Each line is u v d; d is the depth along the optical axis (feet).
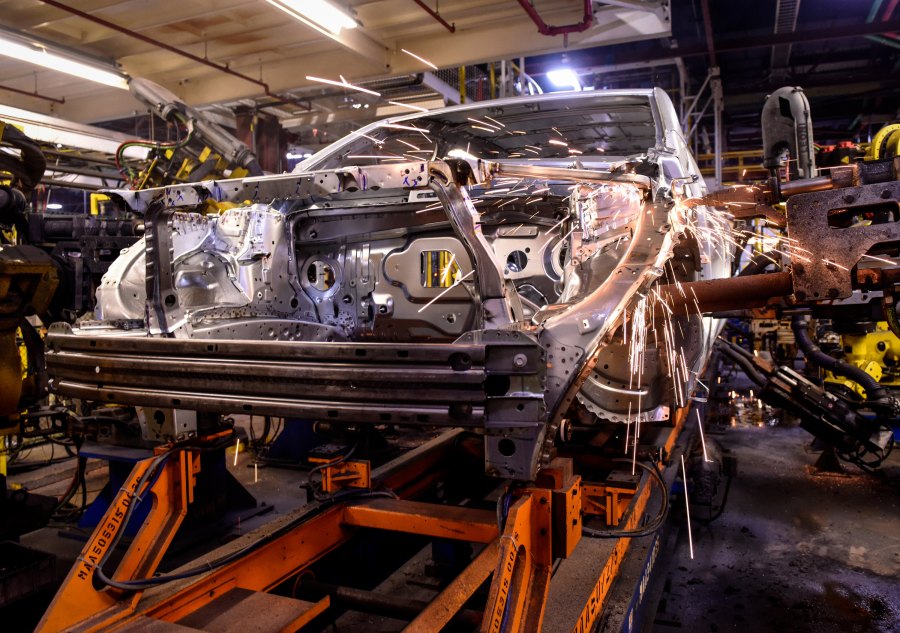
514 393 5.62
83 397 7.47
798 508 14.40
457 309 9.59
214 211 16.21
